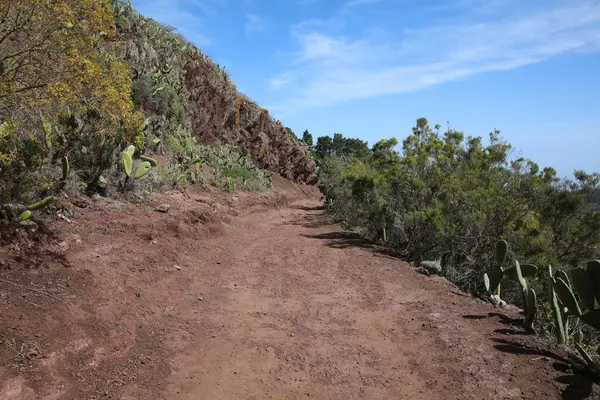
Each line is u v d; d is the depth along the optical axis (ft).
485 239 35.65
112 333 16.98
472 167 42.60
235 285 27.04
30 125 23.62
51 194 25.08
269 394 15.26
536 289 28.25
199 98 85.25
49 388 13.33
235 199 58.75
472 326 21.39
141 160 36.50
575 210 33.63
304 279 29.55
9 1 17.51
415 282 29.78
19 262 18.30
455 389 15.56
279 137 129.39
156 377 15.58
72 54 18.81
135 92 52.80
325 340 19.94
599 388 15.28
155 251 26.30
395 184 43.68
